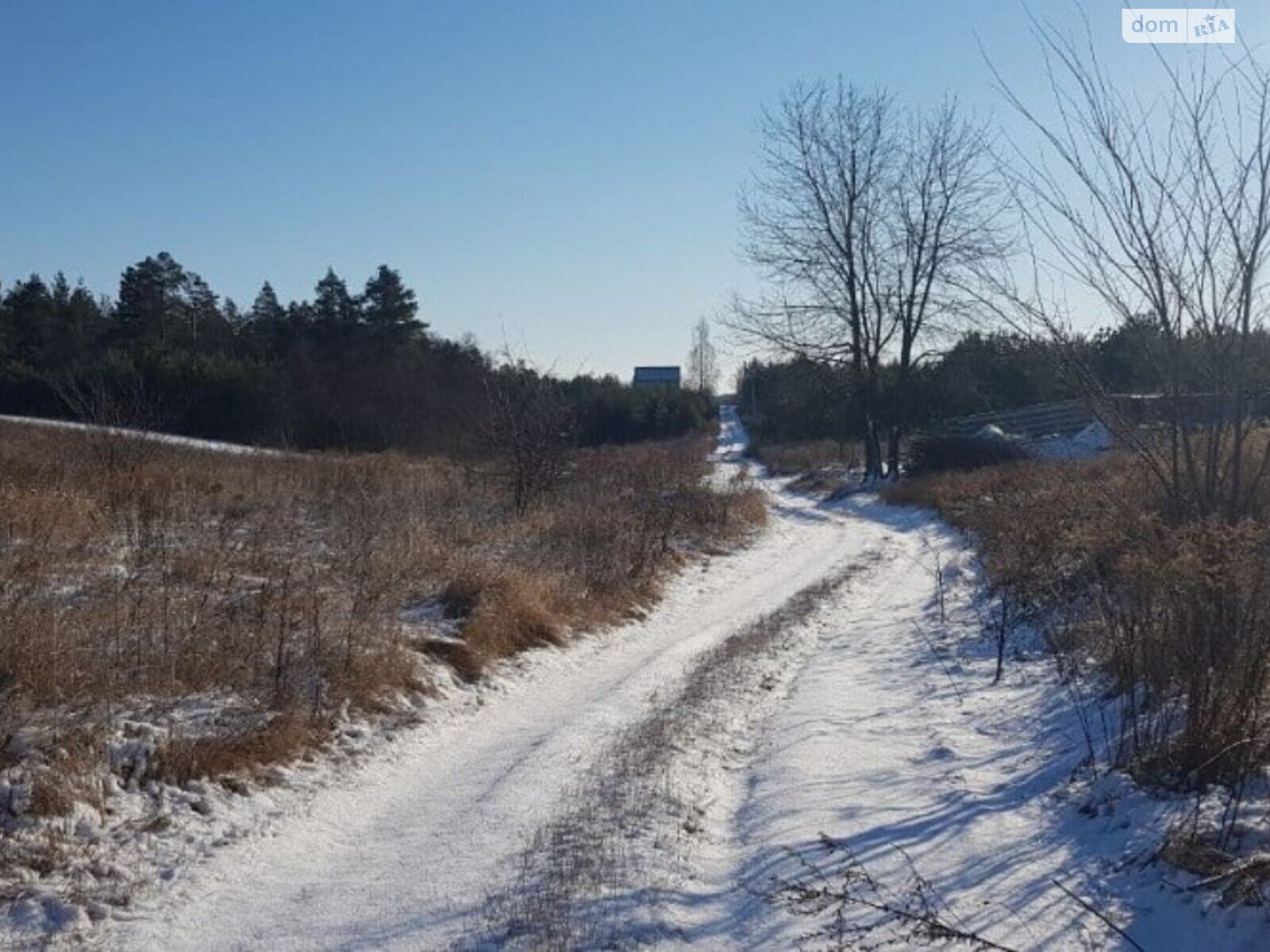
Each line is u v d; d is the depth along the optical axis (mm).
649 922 5707
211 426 47906
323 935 5652
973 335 42469
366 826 7273
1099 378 9867
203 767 7512
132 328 67688
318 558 13875
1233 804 6207
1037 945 5254
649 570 17094
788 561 22328
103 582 10727
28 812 6484
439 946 5477
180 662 8789
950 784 7762
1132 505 10383
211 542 13781
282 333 65938
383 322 66000
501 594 12664
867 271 44219
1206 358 8953
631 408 76438
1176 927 5227
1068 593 12438
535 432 22469
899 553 23641
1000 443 38906
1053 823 6789
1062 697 9680
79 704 7852
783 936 5570
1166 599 7945
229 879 6305
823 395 49469
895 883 6098
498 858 6602
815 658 12977
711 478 35906
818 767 8375
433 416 45938
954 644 12938
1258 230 8594
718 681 11117
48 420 45531
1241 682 6855
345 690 9281
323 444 45594
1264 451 9812
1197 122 8602
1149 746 7188
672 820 7285
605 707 10219
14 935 5508
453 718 9750
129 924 5711
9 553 11828
